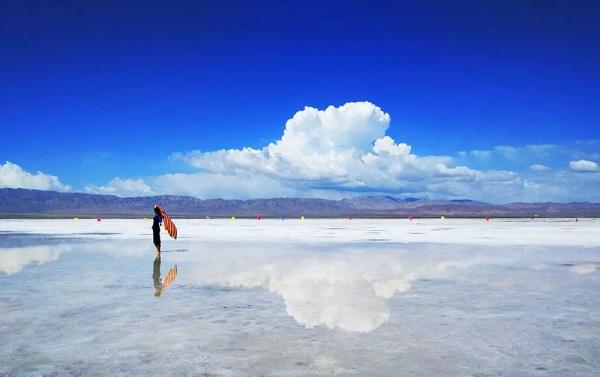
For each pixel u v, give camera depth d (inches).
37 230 1823.3
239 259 755.4
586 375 239.8
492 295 446.9
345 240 1220.5
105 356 269.4
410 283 517.0
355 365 253.4
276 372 243.3
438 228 2068.2
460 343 293.3
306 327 331.6
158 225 809.5
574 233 1547.7
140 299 430.3
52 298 435.5
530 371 245.0
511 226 2327.8
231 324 339.6
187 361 260.2
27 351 278.7
